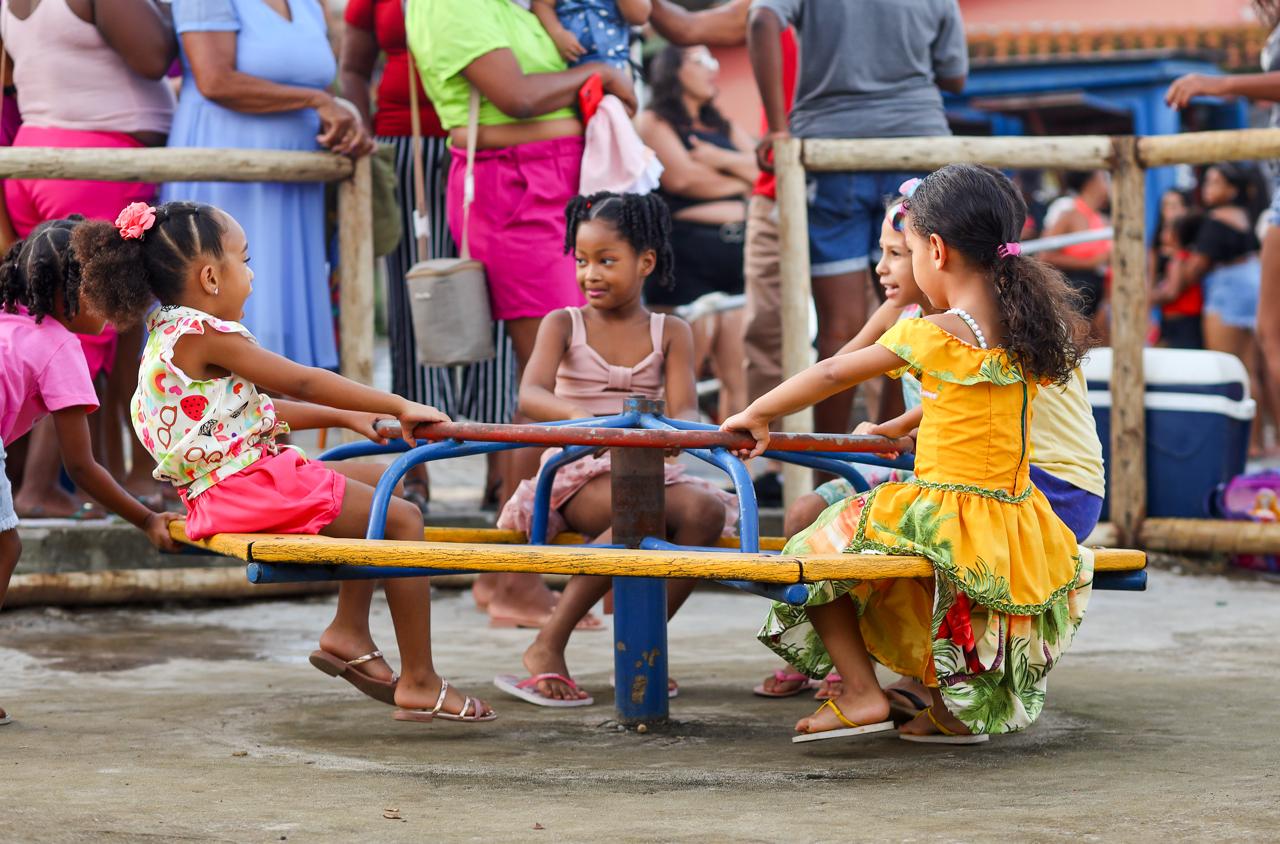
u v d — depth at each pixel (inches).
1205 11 827.4
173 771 198.4
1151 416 406.3
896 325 210.5
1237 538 393.4
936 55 399.9
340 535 221.3
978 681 209.5
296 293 362.0
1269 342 470.3
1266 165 657.6
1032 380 211.3
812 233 383.9
